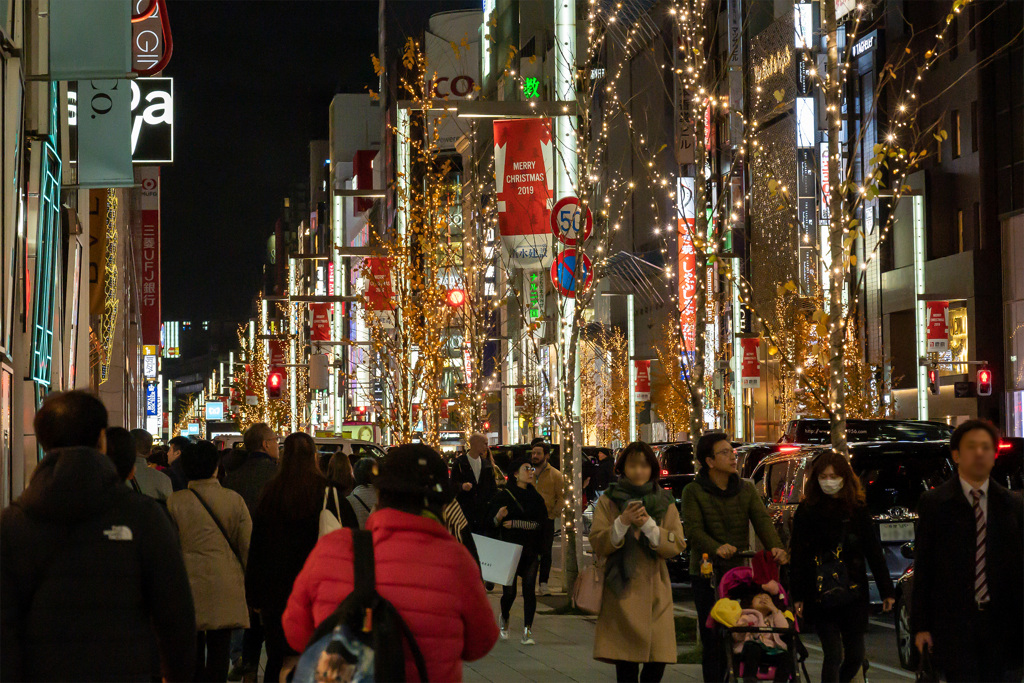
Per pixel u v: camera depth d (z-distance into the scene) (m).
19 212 15.73
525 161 18.78
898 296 58.31
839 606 8.52
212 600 8.38
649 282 86.38
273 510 8.16
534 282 20.48
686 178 64.38
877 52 58.81
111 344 40.44
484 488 16.72
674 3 16.00
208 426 101.38
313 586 4.11
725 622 7.95
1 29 14.42
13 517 4.17
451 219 34.22
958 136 54.19
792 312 53.91
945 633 6.61
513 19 86.81
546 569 18.02
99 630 4.10
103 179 16.94
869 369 53.41
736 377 69.94
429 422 33.62
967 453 6.62
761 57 69.94
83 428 4.39
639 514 8.34
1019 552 6.61
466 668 11.19
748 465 21.94
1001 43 51.66
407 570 4.05
